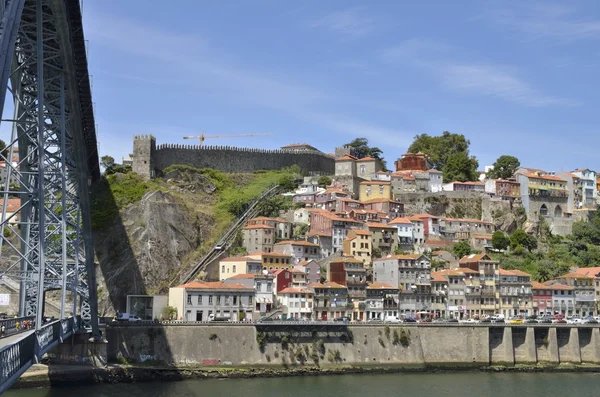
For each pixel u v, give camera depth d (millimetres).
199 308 173000
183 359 154000
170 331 154875
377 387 145750
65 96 104688
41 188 89625
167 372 146750
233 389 137000
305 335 164750
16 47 91125
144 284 196125
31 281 98062
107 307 189875
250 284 183125
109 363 147125
